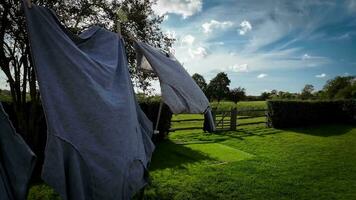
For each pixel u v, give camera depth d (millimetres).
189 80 5008
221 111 18516
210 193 6859
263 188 7324
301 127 19719
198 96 4949
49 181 3008
